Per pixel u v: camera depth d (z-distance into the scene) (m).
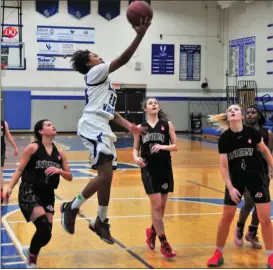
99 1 23.14
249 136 4.64
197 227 6.36
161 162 5.11
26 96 22.58
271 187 9.46
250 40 22.22
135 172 11.52
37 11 22.53
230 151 4.69
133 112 23.81
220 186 9.67
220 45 24.53
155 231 5.25
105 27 23.28
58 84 22.95
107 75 4.14
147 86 23.95
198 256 5.11
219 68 24.59
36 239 4.37
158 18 23.83
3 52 22.12
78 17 22.97
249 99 21.91
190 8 24.11
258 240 5.60
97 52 23.27
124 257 5.05
